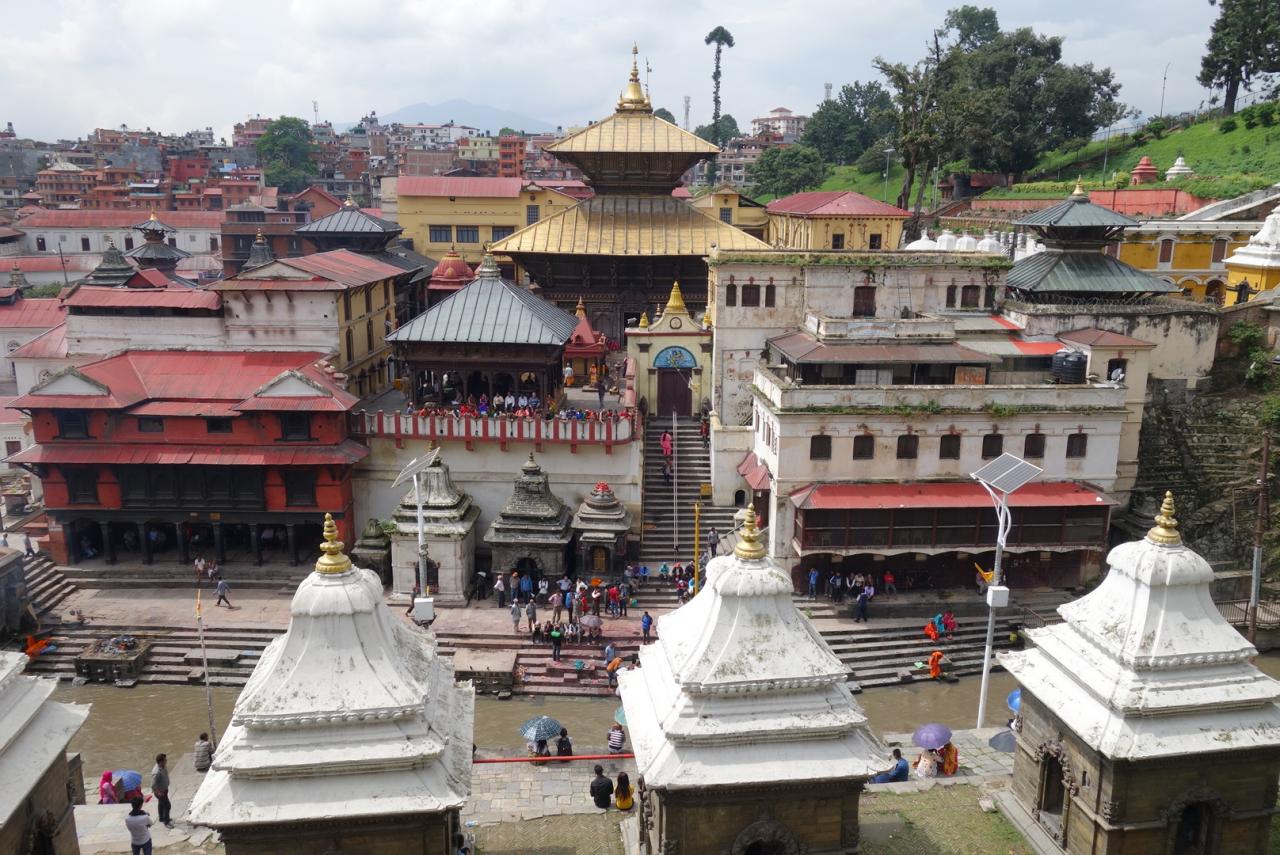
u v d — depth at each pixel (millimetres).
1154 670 21359
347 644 18891
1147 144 110188
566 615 45531
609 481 50688
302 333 55594
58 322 76938
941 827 25188
